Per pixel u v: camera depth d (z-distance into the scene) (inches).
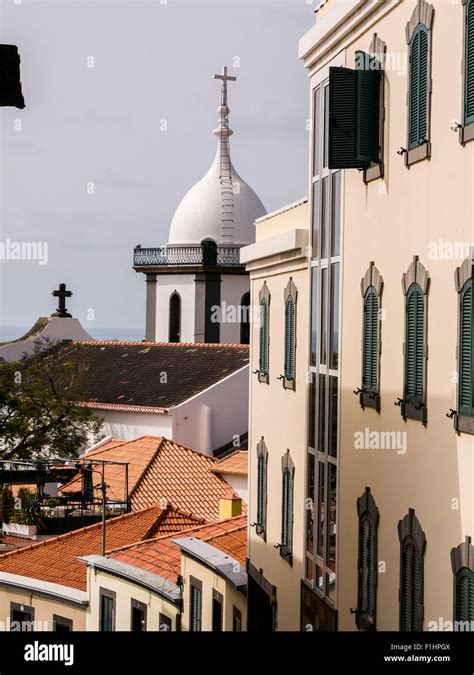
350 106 920.9
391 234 885.2
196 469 2401.6
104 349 3361.2
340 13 999.0
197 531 1601.9
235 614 1286.9
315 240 1128.8
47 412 2669.8
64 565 1654.8
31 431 2650.1
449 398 760.3
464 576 732.7
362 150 917.2
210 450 2915.8
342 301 1023.0
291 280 1232.8
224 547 1499.8
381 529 900.0
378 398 909.2
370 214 938.7
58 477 2406.5
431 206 797.9
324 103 1092.5
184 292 3427.7
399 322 864.3
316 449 1115.3
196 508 2247.8
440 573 773.3
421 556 806.5
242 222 3459.6
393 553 869.8
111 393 3075.8
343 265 1019.3
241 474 2303.2
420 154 812.0
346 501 1002.7
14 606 1632.6
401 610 844.6
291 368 1233.4
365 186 952.9
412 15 837.2
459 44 748.6
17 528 2032.5
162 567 1451.8
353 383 987.9
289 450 1232.2
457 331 744.3
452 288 756.6
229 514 1764.3
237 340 3412.9
